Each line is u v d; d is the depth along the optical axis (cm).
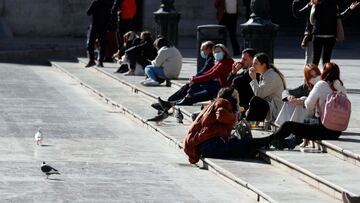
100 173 1652
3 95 2675
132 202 1434
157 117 2122
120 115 2388
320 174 1493
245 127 1739
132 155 1839
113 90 2742
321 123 1695
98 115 2370
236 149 1709
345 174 1495
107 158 1798
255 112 1886
